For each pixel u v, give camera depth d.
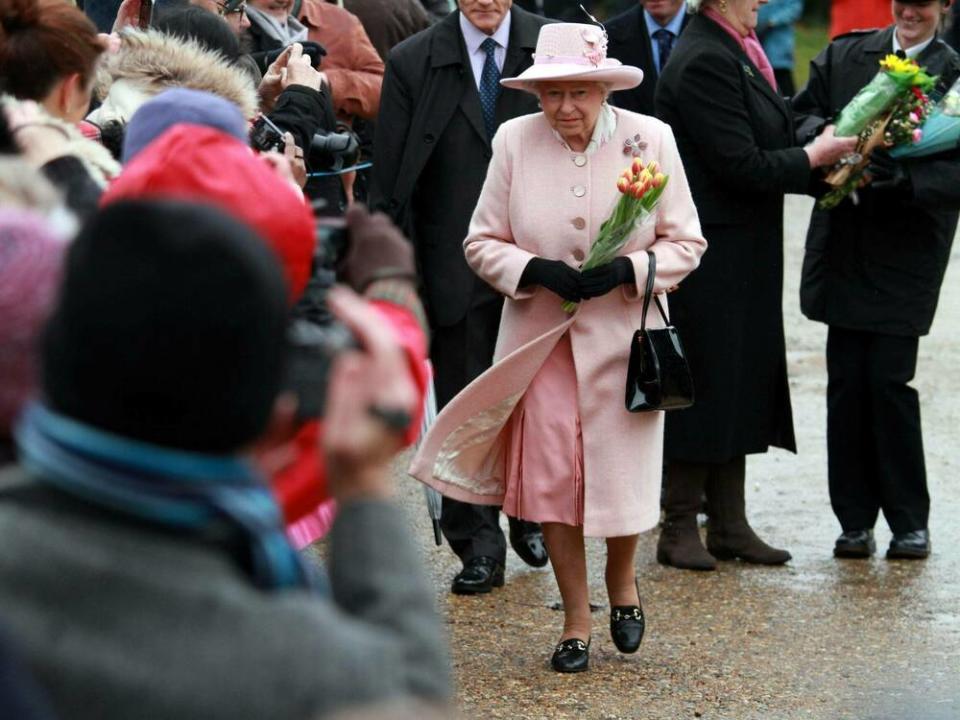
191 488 2.40
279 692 2.28
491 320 9.52
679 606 9.02
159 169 4.05
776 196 9.79
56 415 2.41
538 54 7.87
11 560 2.30
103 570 2.31
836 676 7.86
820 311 10.01
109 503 2.36
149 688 2.26
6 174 3.58
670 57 9.73
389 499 2.63
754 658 8.13
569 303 7.83
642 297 7.80
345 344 2.78
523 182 8.00
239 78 6.64
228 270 2.43
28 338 2.91
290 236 4.02
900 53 9.98
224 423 2.43
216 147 4.14
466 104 9.47
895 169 9.49
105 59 6.43
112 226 2.44
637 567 9.81
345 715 2.29
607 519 7.77
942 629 8.59
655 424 7.98
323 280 4.12
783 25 20.34
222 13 8.91
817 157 9.52
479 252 8.03
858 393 9.97
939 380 14.47
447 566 9.75
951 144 9.50
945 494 11.25
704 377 9.59
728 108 9.41
